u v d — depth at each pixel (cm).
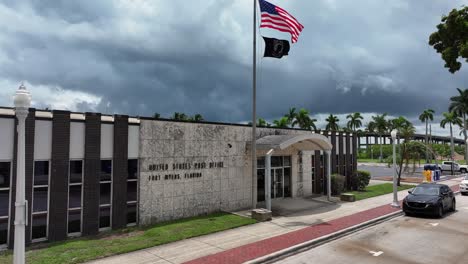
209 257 1040
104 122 1353
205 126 1695
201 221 1512
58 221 1215
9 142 1126
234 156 1839
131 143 1423
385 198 2305
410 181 3600
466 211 1914
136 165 1444
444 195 1814
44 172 1205
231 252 1091
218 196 1744
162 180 1511
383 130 8931
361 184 2741
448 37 1512
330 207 1933
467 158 6206
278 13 1656
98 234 1303
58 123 1226
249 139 1934
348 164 2816
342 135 2766
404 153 3241
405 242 1264
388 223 1596
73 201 1269
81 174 1290
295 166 2300
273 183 2156
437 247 1198
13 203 1125
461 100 6506
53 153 1210
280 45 1658
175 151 1562
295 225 1481
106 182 1359
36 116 1184
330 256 1098
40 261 979
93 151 1305
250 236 1291
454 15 1463
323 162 2566
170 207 1534
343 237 1339
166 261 1002
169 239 1216
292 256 1098
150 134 1480
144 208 1445
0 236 1110
